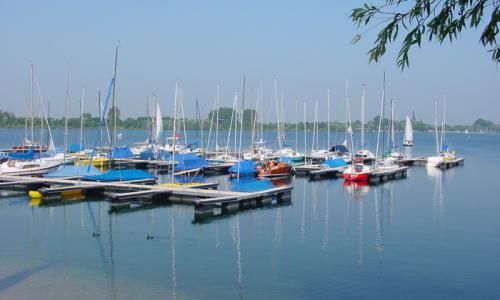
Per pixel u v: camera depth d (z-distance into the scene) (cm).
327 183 5556
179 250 2542
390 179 6034
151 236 2823
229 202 3641
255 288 1975
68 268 2202
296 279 2097
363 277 2128
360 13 774
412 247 2641
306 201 4203
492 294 1942
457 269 2250
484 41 725
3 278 2044
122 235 2855
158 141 8400
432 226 3192
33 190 4350
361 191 4900
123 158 7019
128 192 4012
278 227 3117
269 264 2305
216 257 2419
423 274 2184
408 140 11300
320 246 2648
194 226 3117
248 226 3134
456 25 730
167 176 6144
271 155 7569
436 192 4866
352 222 3303
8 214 3441
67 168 4734
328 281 2078
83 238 2770
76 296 1848
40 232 2902
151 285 1994
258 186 4053
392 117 8400
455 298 1897
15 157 6197
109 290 1927
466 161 9231
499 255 2489
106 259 2358
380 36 775
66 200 4022
